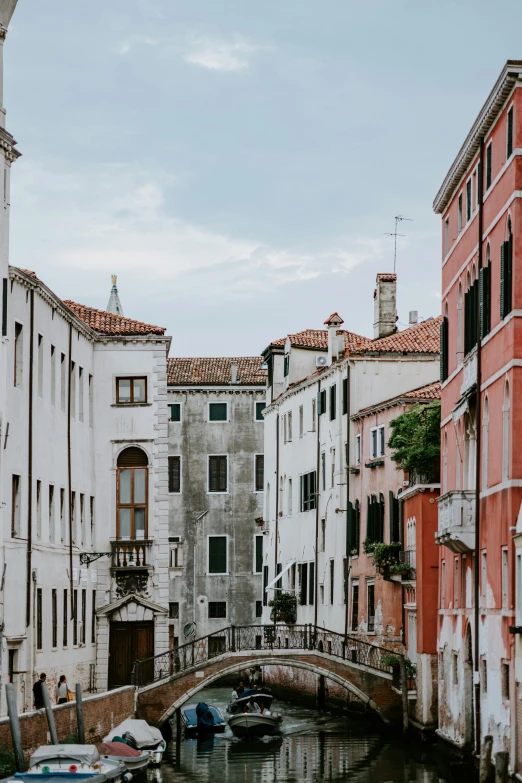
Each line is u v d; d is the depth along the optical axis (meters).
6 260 36.19
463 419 36.47
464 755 35.44
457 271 38.38
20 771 29.11
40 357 42.81
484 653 33.34
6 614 38.03
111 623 49.84
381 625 49.19
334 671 44.94
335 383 56.69
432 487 41.91
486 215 34.25
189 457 76.69
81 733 34.88
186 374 77.56
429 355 54.47
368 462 52.00
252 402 76.81
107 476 50.38
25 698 39.59
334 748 42.00
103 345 50.81
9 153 36.25
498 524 31.78
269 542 68.38
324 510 58.56
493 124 33.44
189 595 75.69
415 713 43.16
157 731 38.50
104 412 50.59
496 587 31.92
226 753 41.62
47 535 43.09
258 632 73.12
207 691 66.06
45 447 43.06
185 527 76.19
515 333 30.72
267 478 69.31
